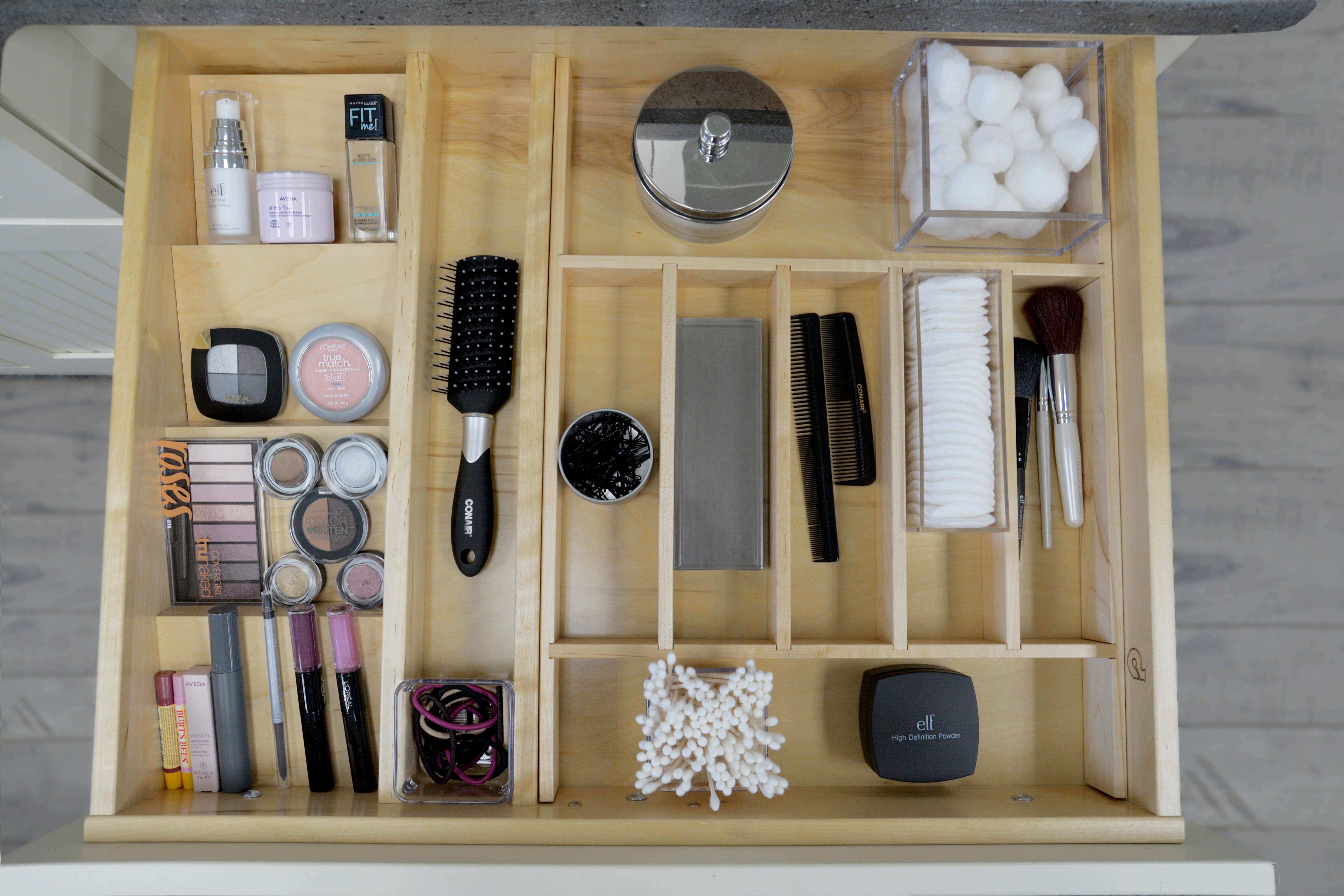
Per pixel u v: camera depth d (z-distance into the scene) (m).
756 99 0.58
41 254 0.63
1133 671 0.56
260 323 0.61
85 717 0.88
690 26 0.53
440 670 0.60
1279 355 0.82
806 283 0.62
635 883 0.49
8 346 0.76
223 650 0.56
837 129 0.64
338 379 0.59
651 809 0.55
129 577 0.54
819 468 0.62
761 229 0.64
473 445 0.59
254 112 0.63
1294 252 0.83
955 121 0.56
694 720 0.53
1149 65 0.56
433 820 0.52
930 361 0.58
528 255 0.57
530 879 0.49
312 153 0.63
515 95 0.64
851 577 0.62
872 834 0.53
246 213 0.61
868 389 0.64
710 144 0.56
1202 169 0.83
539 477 0.56
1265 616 0.82
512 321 0.60
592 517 0.62
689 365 0.61
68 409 0.86
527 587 0.55
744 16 0.52
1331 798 0.81
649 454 0.60
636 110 0.64
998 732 0.62
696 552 0.60
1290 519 0.82
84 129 0.58
